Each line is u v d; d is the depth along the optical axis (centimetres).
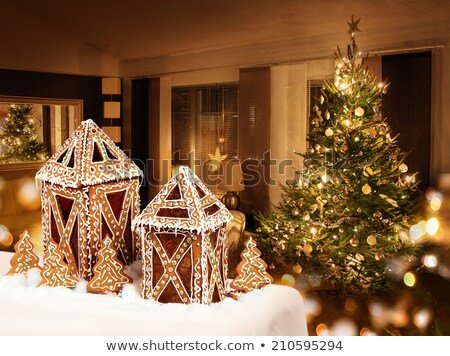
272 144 571
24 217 522
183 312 96
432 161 457
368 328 300
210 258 101
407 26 460
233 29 551
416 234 358
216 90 638
